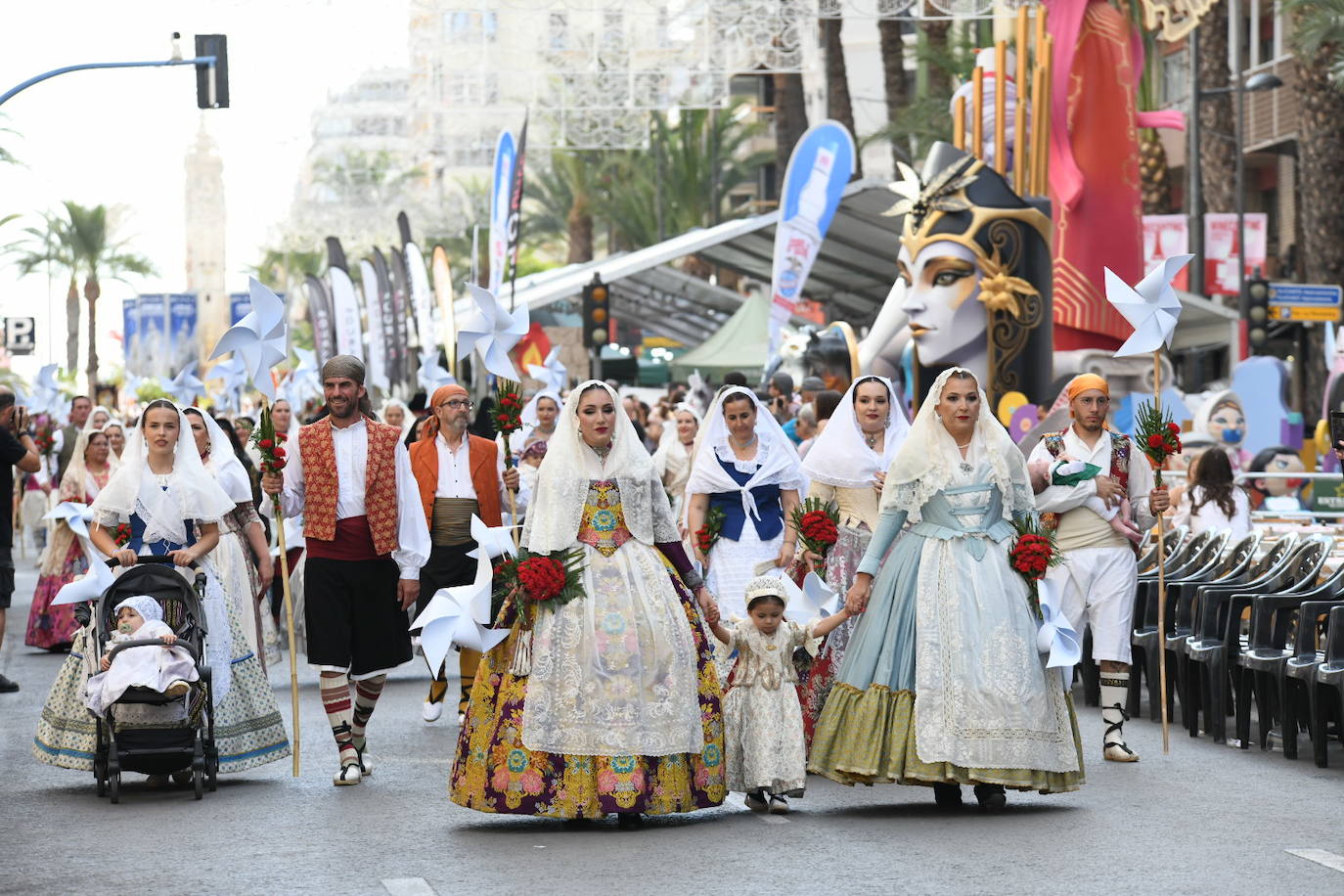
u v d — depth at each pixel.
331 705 11.14
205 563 11.12
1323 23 36.06
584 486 9.70
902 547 10.10
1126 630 11.98
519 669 9.44
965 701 9.68
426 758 12.07
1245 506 15.87
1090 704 14.74
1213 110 44.06
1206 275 39.78
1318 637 13.48
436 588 13.28
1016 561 9.87
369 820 9.78
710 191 68.75
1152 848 8.65
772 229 43.09
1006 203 22.70
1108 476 12.17
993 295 22.48
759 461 11.84
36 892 8.02
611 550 9.68
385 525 11.23
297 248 54.22
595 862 8.51
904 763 9.71
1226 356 41.31
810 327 30.92
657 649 9.48
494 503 13.44
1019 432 22.30
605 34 34.88
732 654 10.50
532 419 20.31
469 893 7.84
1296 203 49.72
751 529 11.81
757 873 8.19
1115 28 27.12
